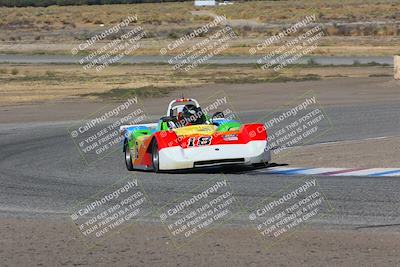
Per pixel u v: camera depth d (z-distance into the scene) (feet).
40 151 149.38
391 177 99.30
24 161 135.23
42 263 65.00
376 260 62.08
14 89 298.35
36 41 609.01
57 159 137.28
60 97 269.44
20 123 206.08
